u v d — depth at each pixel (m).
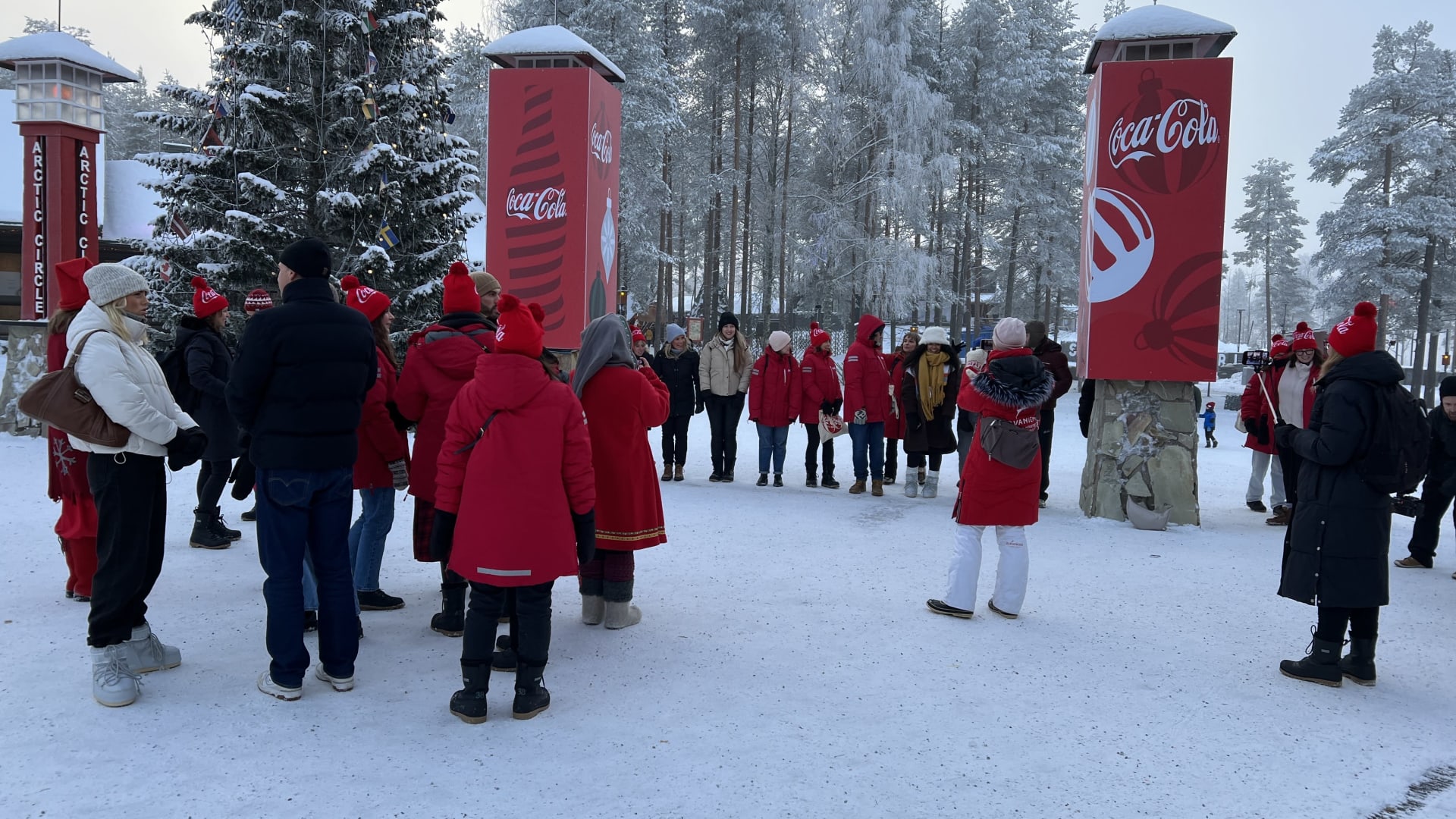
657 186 32.44
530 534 3.38
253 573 5.51
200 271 11.84
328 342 3.50
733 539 7.02
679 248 44.59
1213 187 7.91
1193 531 7.82
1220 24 8.02
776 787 3.02
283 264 3.57
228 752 3.15
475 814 2.77
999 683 4.08
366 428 4.64
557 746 3.29
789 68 34.69
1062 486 10.66
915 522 7.94
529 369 3.48
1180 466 8.03
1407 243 39.88
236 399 3.43
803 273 37.44
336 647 3.71
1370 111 42.69
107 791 2.85
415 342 4.49
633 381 4.62
